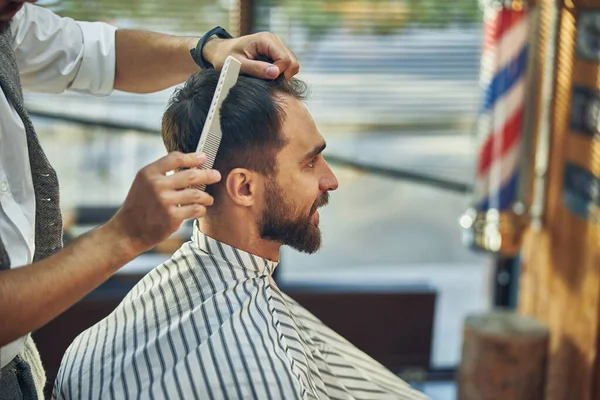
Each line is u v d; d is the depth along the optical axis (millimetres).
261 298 1201
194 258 1211
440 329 3121
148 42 1408
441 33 2693
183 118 1200
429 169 2826
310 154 1191
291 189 1187
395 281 2951
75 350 1224
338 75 2693
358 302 2824
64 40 1396
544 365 2412
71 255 978
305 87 1241
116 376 1146
